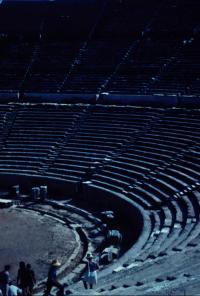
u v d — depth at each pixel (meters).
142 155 37.56
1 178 39.88
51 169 39.34
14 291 18.86
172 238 25.09
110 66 49.75
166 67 47.06
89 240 29.92
